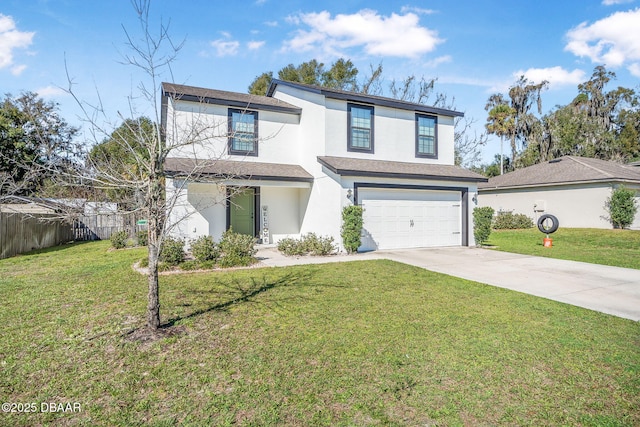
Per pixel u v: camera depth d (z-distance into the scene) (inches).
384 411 117.9
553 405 122.2
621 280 312.0
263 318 203.9
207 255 377.4
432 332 185.0
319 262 389.7
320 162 482.0
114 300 237.6
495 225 837.8
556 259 423.5
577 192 777.6
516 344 170.7
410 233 513.0
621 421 113.7
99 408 118.9
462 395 127.5
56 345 166.9
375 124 538.6
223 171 402.9
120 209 245.9
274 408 118.7
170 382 134.8
